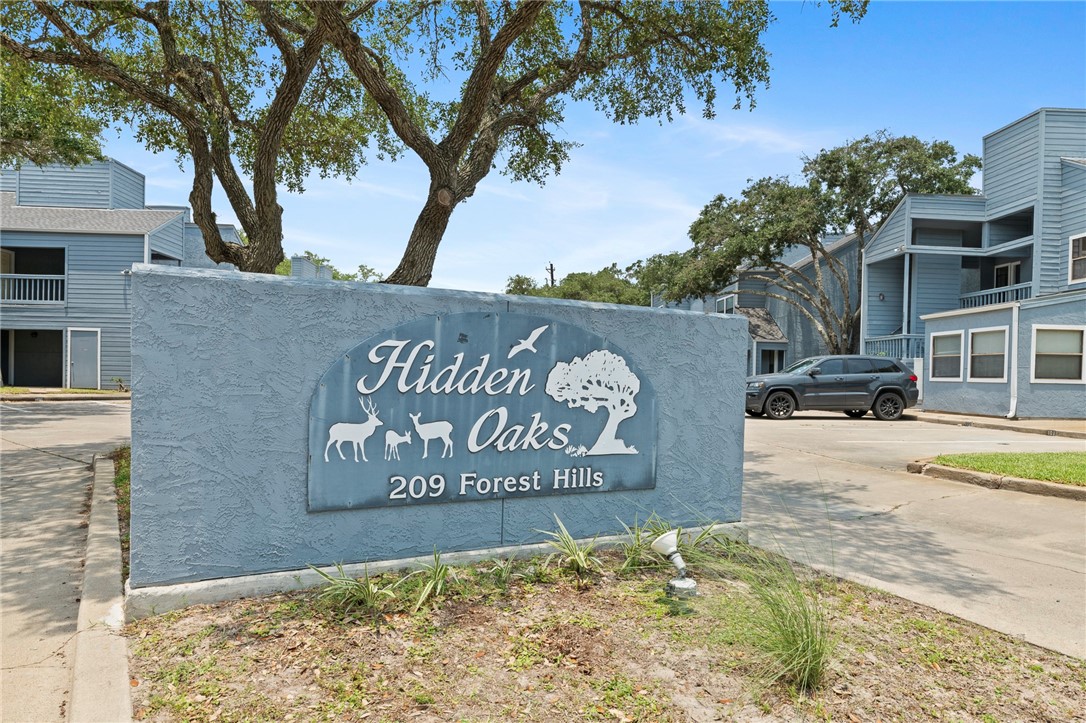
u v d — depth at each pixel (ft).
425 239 26.91
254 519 12.59
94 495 20.90
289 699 9.02
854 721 8.94
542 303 15.20
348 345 13.28
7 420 48.01
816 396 58.29
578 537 15.75
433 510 14.17
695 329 17.13
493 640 10.89
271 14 25.80
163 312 11.91
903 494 25.36
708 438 17.37
